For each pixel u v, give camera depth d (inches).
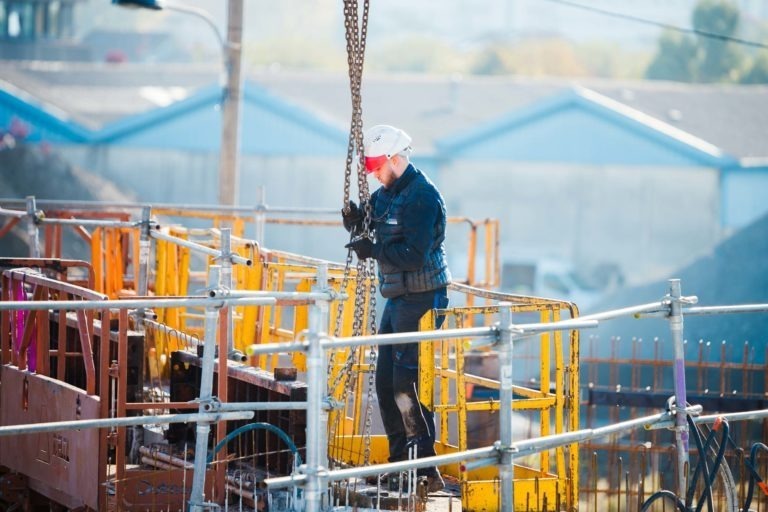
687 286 2667.3
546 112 3885.3
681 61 7568.9
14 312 859.4
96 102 4660.4
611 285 3993.6
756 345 1761.8
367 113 4212.6
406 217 717.3
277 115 3814.0
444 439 791.1
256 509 713.0
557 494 727.7
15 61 6131.9
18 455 841.5
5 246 2378.2
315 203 3826.3
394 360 753.6
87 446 751.1
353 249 722.8
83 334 759.1
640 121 3875.5
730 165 3907.5
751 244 2630.4
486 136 3897.6
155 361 1031.6
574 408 725.3
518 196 4060.0
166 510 757.3
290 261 1089.4
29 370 845.2
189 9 1640.0
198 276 1194.6
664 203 4010.8
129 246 1239.5
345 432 881.5
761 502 973.8
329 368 751.1
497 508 713.6
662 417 692.1
